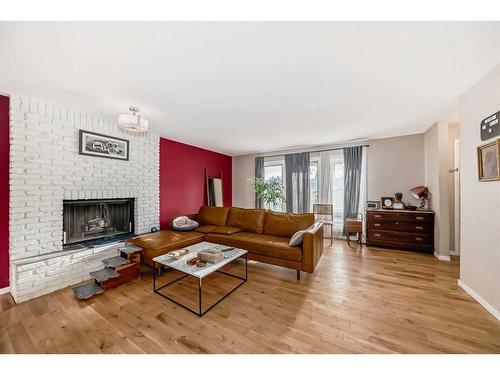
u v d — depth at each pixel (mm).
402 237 3658
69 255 2418
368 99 2393
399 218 3688
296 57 1605
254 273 2775
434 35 1374
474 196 2062
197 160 4988
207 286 2395
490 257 1851
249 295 2180
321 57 1608
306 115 2904
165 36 1361
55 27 1259
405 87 2107
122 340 1513
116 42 1409
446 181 3236
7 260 2205
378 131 3746
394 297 2117
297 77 1901
